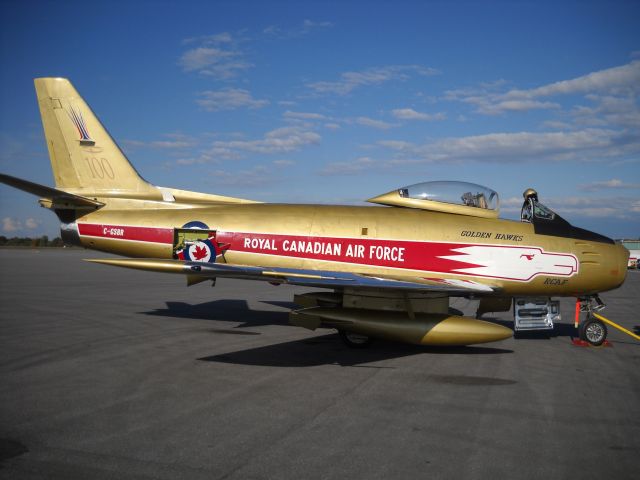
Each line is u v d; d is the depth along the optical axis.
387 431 4.43
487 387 5.93
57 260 33.84
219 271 7.11
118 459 3.77
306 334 9.20
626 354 8.03
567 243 8.80
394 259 8.91
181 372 6.34
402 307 8.30
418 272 8.84
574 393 5.74
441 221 9.03
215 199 10.76
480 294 8.80
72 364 6.61
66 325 9.41
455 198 9.18
